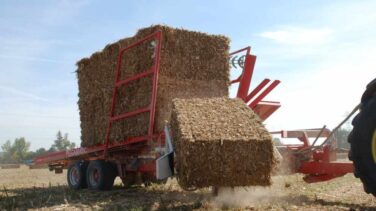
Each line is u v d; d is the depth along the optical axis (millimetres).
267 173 5762
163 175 6004
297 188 8328
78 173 9953
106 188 9094
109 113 9227
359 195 7301
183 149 5582
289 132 8078
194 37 8391
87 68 10156
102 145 9492
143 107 8188
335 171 6824
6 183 13234
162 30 8016
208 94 8461
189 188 5789
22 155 93375
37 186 11594
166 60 8016
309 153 7141
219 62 8672
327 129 8031
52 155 11969
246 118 6148
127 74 8719
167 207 6188
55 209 6645
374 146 4711
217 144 5598
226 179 5676
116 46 9109
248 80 9008
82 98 10375
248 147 5676
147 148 8195
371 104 4773
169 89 8008
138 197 7781
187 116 6043
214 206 6098
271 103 9234
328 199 6793
